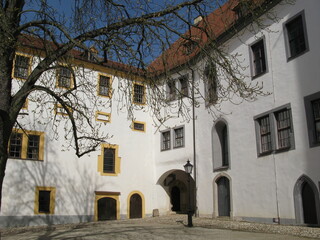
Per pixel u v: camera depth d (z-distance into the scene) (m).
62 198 22.53
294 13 16.88
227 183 20.84
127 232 16.16
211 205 21.67
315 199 15.00
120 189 25.09
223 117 21.25
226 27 11.48
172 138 25.59
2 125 7.81
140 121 26.86
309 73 15.84
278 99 17.41
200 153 23.16
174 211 27.66
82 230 17.77
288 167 16.48
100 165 24.48
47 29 9.34
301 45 16.66
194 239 13.29
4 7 8.91
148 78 9.84
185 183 28.02
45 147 22.36
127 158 25.80
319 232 13.32
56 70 10.57
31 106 22.05
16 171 21.03
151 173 26.69
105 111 25.12
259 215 17.91
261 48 19.09
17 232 18.09
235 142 20.11
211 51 9.58
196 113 23.88
